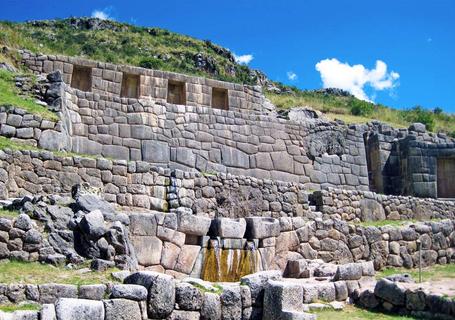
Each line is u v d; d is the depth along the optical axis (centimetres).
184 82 1973
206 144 1811
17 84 1571
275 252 1231
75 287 762
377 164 2280
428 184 2220
